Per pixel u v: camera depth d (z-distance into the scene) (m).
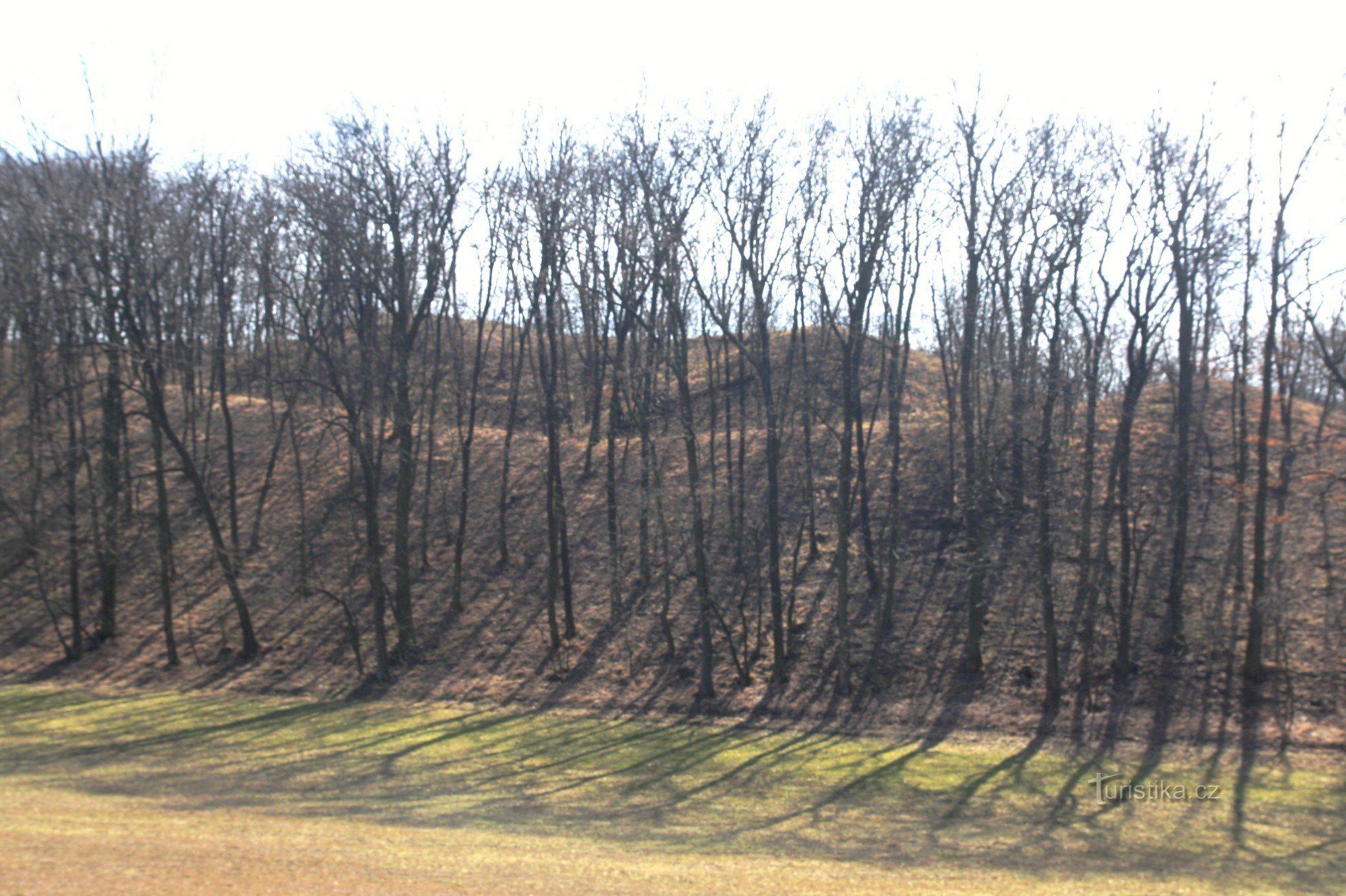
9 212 29.06
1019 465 31.00
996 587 29.80
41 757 22.23
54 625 32.12
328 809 18.20
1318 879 14.99
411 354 33.00
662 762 22.44
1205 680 24.91
